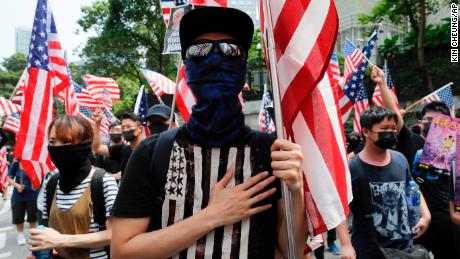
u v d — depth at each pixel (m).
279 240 1.75
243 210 1.55
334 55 6.13
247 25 1.69
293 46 1.85
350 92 5.98
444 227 3.81
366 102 7.37
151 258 1.51
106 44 26.61
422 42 21.55
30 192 7.55
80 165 2.53
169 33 3.36
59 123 2.48
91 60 27.77
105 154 5.13
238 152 1.65
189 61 1.67
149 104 26.22
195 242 1.56
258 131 1.76
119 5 25.19
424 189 3.94
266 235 1.63
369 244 3.06
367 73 19.47
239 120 1.67
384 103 4.43
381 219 3.12
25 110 4.04
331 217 1.82
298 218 1.63
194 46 1.65
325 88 1.97
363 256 3.08
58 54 5.25
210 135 1.63
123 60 27.70
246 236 1.58
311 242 2.18
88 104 8.34
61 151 2.45
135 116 4.87
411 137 4.38
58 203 2.55
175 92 3.00
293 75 1.84
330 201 1.83
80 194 2.51
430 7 22.52
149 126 4.81
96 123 5.07
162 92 6.80
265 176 1.62
